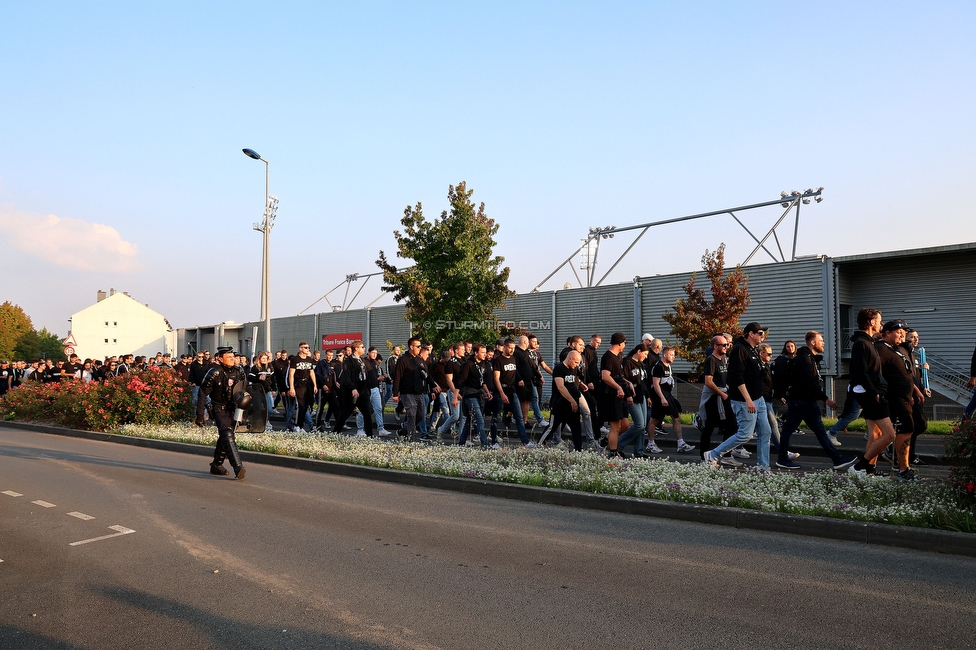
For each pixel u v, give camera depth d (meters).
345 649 3.93
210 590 4.97
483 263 23.28
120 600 4.79
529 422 16.33
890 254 24.97
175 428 15.44
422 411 14.37
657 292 30.19
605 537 6.31
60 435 16.94
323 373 15.70
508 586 4.95
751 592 4.73
